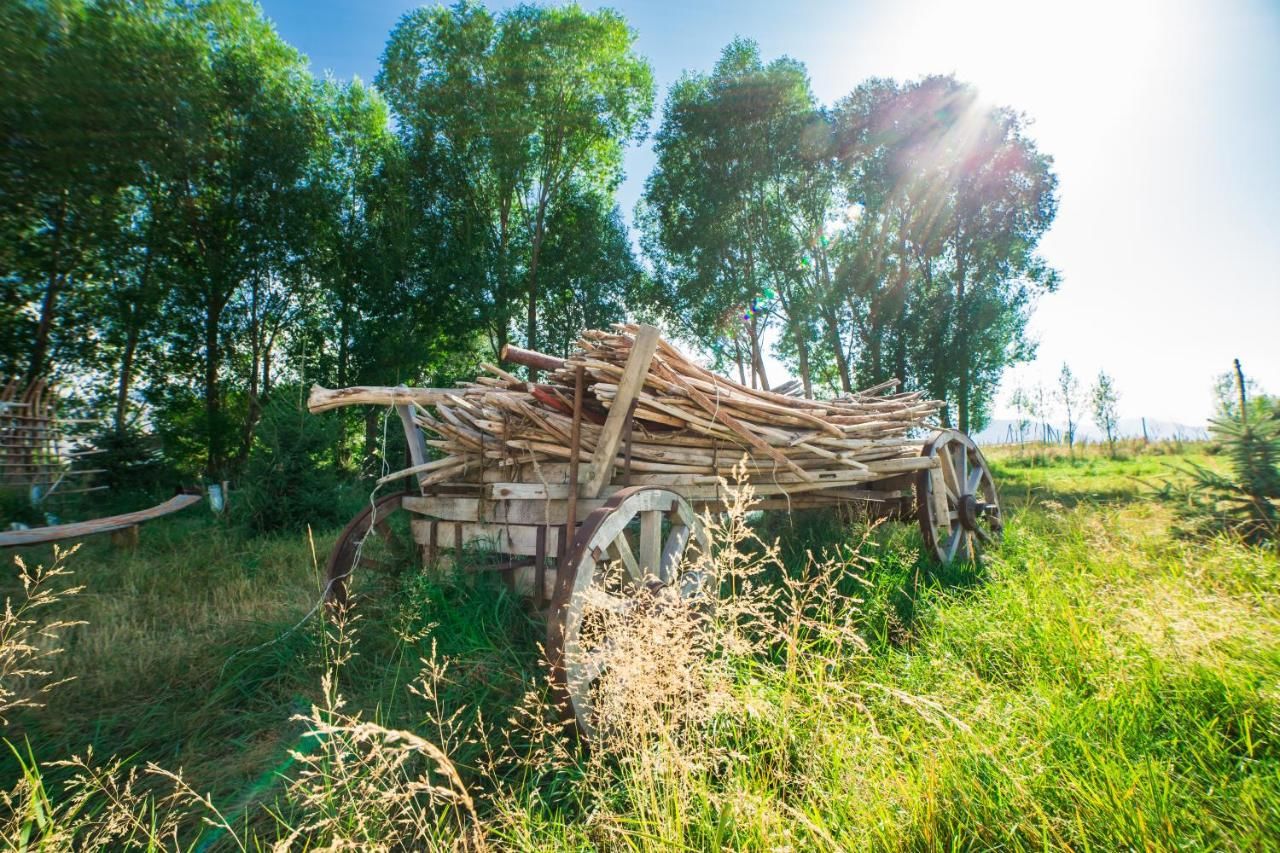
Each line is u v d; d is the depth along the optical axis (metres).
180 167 18.88
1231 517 5.32
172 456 20.47
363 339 22.67
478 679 3.27
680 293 27.52
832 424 4.98
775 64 26.06
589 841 2.15
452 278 23.88
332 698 3.32
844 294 26.45
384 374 22.97
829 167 26.12
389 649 3.82
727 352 29.67
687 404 4.10
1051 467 22.44
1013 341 28.38
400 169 24.89
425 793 2.51
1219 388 6.00
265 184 21.16
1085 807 1.92
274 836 2.39
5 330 17.77
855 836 1.93
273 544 7.94
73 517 10.55
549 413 3.97
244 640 3.96
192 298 21.09
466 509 4.27
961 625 3.71
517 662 3.38
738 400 4.28
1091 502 8.42
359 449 22.20
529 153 26.88
